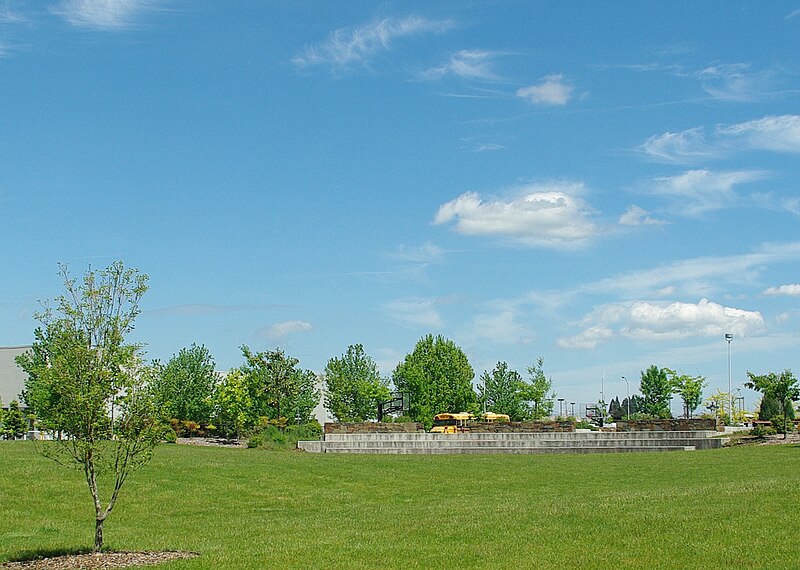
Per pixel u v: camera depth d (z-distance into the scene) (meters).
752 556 13.70
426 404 67.31
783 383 48.72
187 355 56.31
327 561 14.80
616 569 13.37
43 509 23.53
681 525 16.28
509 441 48.81
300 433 52.41
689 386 78.12
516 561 14.18
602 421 70.62
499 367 74.50
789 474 28.11
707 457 37.91
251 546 17.00
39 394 16.20
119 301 15.84
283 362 57.25
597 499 21.20
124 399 16.05
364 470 32.47
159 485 26.98
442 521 18.77
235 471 30.19
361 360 65.44
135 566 15.16
